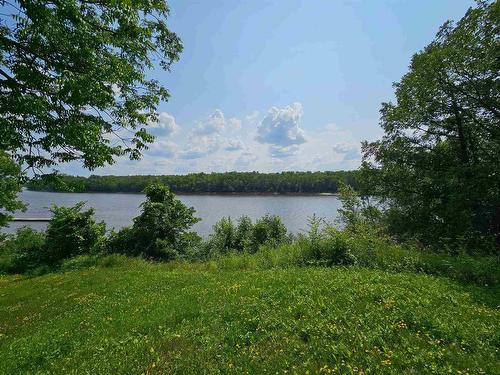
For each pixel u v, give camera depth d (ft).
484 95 63.05
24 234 92.68
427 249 52.08
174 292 35.76
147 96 41.14
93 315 31.19
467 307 23.54
